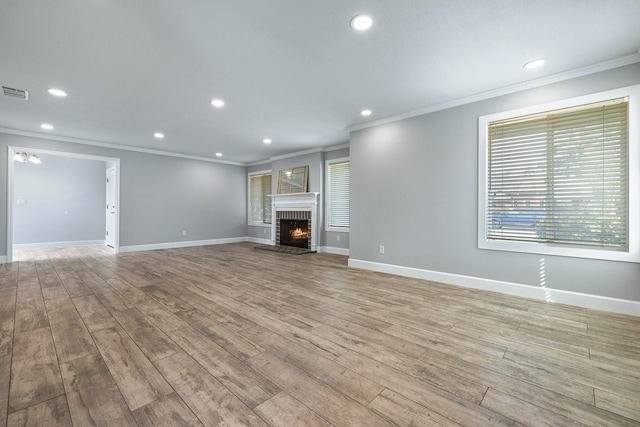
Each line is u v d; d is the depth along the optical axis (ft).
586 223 9.34
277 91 10.98
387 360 6.04
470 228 11.57
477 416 4.42
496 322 8.06
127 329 7.50
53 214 23.07
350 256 15.83
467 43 7.83
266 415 4.40
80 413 4.41
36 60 8.55
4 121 14.56
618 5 6.32
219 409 4.53
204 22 6.87
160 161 22.47
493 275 11.03
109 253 20.20
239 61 8.74
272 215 24.93
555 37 7.54
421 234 12.98
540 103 9.96
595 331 7.47
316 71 9.40
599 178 9.11
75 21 6.75
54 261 17.04
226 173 26.84
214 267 15.60
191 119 14.33
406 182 13.44
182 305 9.41
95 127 15.71
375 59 8.66
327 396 4.87
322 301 9.89
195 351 6.37
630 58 8.43
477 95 11.20
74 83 10.12
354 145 15.60
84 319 8.14
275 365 5.83
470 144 11.51
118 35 7.34
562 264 9.66
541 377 5.46
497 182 11.00
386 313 8.75
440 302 9.78
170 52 8.19
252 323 7.96
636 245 8.46
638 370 5.70
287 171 23.63
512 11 6.54
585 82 9.20
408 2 6.24
